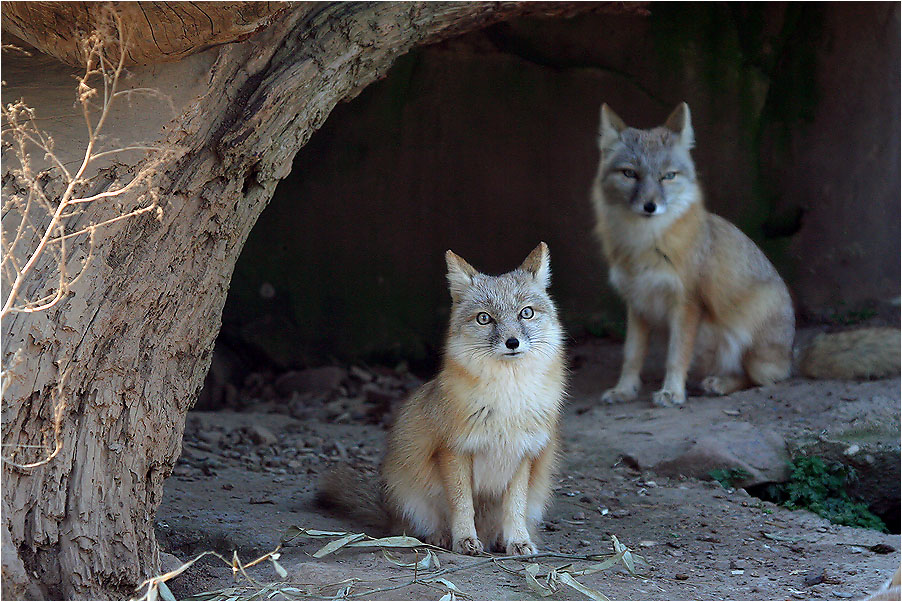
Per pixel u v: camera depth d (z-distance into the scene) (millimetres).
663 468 11609
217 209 7434
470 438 7973
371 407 15906
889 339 13828
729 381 14477
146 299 6902
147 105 7078
